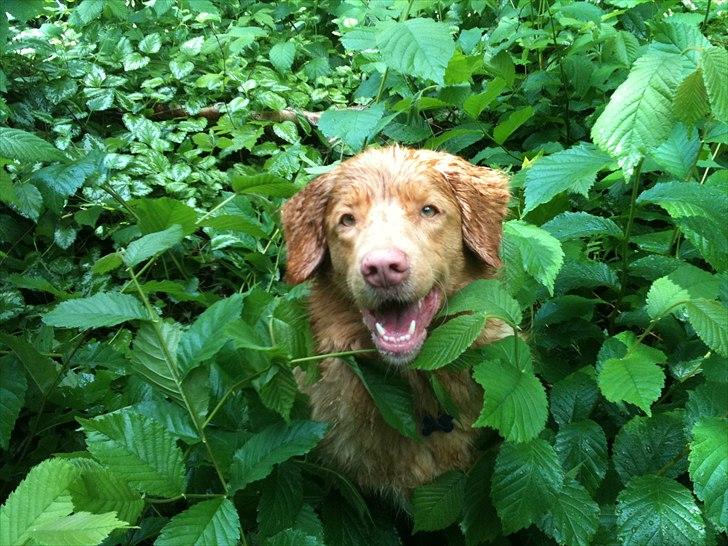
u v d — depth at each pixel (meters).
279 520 0.65
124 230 1.05
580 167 0.72
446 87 1.11
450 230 0.74
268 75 1.37
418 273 0.67
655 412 0.73
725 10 1.29
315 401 0.77
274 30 1.47
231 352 0.71
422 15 1.47
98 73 1.28
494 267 0.76
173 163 1.23
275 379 0.65
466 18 1.45
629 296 0.84
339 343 0.76
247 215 1.02
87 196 1.10
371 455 0.76
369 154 0.77
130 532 0.68
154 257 0.79
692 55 0.65
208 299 0.99
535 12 1.35
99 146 1.16
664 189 0.73
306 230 0.79
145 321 0.65
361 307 0.71
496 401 0.58
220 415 0.71
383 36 0.93
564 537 0.62
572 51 1.19
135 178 1.16
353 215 0.73
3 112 1.07
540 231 0.76
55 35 1.35
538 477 0.62
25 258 1.08
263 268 1.05
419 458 0.75
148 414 0.64
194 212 0.82
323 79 1.41
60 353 0.90
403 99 1.15
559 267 0.73
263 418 0.70
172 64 1.32
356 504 0.72
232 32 1.32
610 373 0.63
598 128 0.63
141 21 1.47
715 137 0.81
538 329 0.82
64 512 0.49
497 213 0.77
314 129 1.36
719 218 0.70
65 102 1.25
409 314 0.70
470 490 0.69
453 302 0.68
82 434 0.83
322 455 0.78
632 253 0.92
